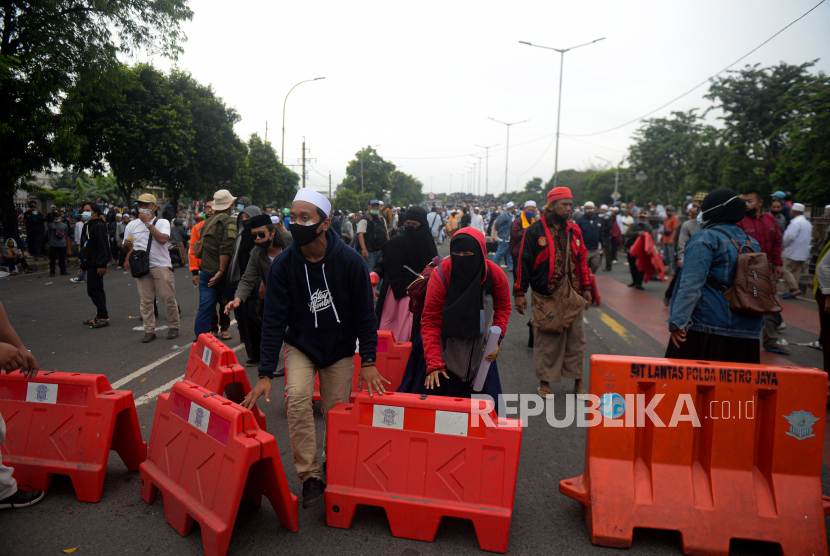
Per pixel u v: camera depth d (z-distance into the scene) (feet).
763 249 19.10
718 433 9.49
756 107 89.56
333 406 10.93
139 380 18.53
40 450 11.23
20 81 46.34
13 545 9.27
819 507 9.10
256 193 159.94
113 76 53.52
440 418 9.64
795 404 9.30
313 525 10.07
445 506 9.40
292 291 10.35
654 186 140.67
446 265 11.21
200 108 98.48
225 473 8.95
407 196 426.10
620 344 24.14
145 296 24.14
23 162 50.44
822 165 64.13
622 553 9.21
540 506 10.77
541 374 16.75
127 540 9.50
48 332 26.30
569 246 16.39
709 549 9.08
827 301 15.53
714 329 11.06
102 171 82.94
